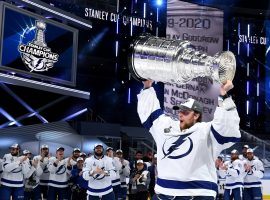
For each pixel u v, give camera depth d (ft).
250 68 85.40
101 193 26.17
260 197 37.99
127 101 79.56
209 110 64.18
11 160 32.14
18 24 45.14
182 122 8.91
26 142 54.39
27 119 57.00
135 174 34.40
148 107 9.53
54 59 49.70
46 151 37.14
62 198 35.83
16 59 44.93
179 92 63.72
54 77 49.73
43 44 48.21
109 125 60.59
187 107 8.84
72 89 52.70
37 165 34.78
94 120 71.15
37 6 48.44
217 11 68.39
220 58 7.79
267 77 80.12
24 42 45.91
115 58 79.30
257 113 85.05
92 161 26.25
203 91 64.23
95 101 77.56
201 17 67.72
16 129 53.98
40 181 36.83
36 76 47.34
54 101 60.29
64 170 35.86
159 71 8.71
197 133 8.50
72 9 71.77
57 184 35.65
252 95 85.51
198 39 67.46
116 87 79.25
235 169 36.78
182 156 8.50
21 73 45.50
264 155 58.70
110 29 78.95
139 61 8.96
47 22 48.67
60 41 50.60
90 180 26.37
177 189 8.46
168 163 8.65
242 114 84.94
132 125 78.38
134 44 9.00
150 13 81.15
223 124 8.05
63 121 59.00
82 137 59.21
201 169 8.47
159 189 8.73
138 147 63.57
